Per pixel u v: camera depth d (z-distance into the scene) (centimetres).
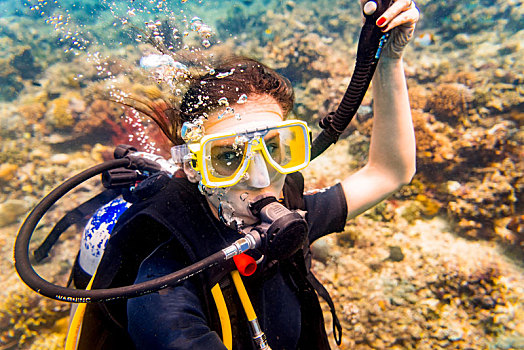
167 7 159
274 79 105
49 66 740
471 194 406
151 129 209
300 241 90
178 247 101
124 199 143
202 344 79
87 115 581
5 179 523
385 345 302
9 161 543
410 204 421
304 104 599
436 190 431
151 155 145
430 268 348
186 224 100
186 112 101
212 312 99
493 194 398
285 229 86
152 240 105
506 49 699
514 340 295
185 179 111
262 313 111
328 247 374
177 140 114
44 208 111
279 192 114
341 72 635
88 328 111
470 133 464
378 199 153
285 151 106
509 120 473
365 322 317
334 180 472
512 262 359
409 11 105
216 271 98
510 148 431
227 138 95
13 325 334
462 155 446
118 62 621
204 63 111
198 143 99
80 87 638
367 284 342
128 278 107
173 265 97
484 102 501
